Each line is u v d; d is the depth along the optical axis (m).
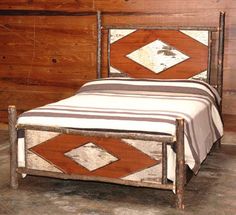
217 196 4.23
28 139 4.27
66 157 4.17
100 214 3.86
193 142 4.14
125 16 5.97
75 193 4.32
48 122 4.16
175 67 5.72
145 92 5.29
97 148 4.06
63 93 6.39
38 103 6.52
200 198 4.18
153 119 3.98
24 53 6.46
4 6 6.42
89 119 4.07
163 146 3.86
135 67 5.88
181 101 4.79
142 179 3.97
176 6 5.77
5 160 5.29
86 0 6.08
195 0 5.70
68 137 4.13
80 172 4.16
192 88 5.22
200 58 5.62
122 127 3.94
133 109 4.39
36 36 6.37
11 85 6.61
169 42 5.70
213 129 5.06
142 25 5.88
